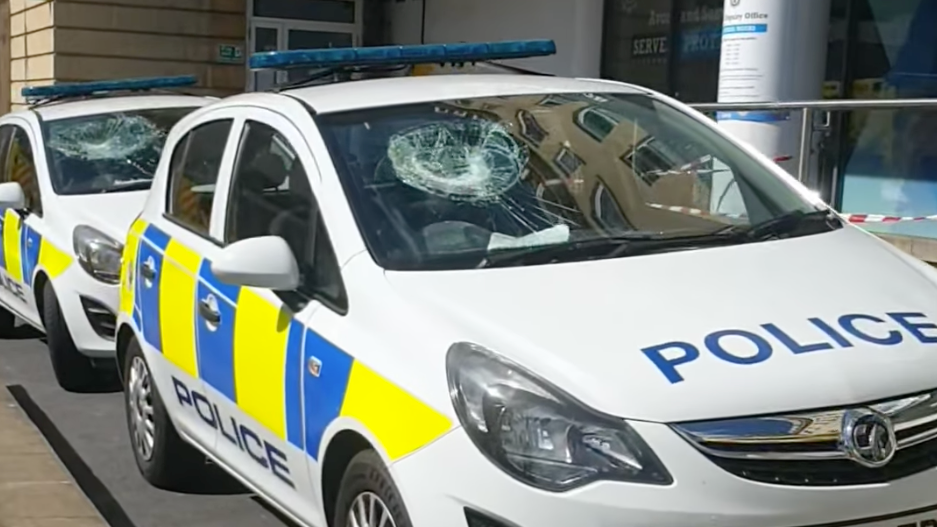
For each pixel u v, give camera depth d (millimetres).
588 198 4164
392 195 4016
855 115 9273
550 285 3508
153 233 5422
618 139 4480
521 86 4742
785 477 2951
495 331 3273
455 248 3836
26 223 7926
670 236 3982
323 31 17000
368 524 3510
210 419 4730
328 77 5207
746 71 8445
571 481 2965
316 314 3848
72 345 7293
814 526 2949
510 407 3072
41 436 6383
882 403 3070
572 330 3230
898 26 9953
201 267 4773
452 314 3400
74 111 8508
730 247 3867
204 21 16344
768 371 3057
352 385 3525
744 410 2977
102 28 15914
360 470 3516
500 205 4047
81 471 5906
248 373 4246
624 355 3111
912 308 3471
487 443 3074
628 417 2967
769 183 4480
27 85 17094
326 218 4004
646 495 2908
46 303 7379
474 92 4617
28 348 8898
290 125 4430
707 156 4520
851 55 10414
